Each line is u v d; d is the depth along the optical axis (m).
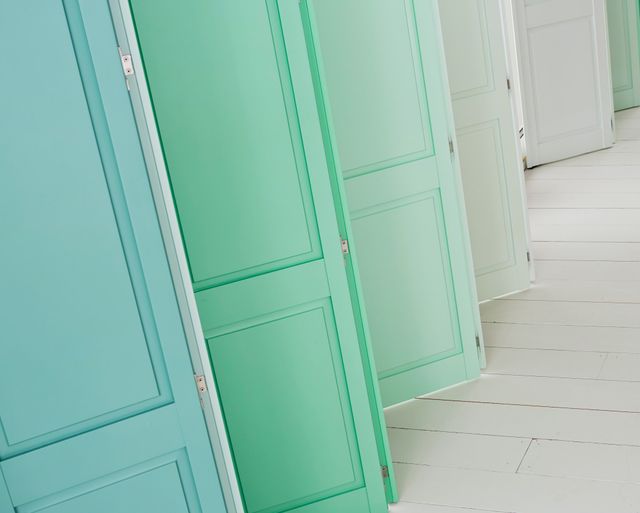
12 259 2.12
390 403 3.76
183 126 2.66
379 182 3.54
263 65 2.68
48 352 2.20
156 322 2.26
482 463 3.29
